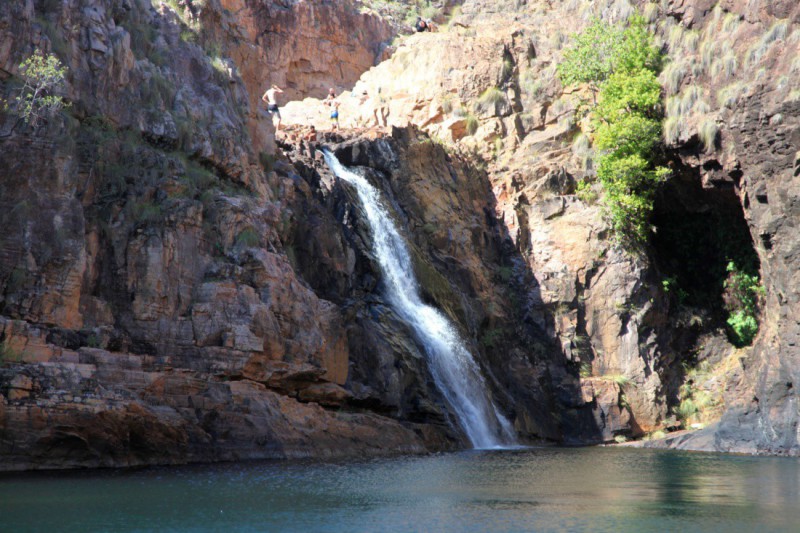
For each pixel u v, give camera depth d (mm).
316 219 40031
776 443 37281
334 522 17375
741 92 43031
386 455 32406
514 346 49281
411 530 16625
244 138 36562
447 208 51438
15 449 23031
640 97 48938
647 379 47844
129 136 31047
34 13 29125
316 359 32688
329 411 32938
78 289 26734
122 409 24531
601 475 27047
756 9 43844
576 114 55688
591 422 46938
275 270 31719
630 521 17797
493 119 56438
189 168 32469
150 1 35375
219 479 22922
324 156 46094
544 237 51781
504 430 43312
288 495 20672
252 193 35719
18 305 25469
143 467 24828
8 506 18266
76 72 29766
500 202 53938
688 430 46562
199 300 29516
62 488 20609
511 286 51250
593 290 49812
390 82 59750
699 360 50094
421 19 73875
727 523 17641
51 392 23594
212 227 31203
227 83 37156
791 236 38531
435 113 57156
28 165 26828
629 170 49125
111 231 28656
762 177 40188
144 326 28281
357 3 71375
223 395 28078
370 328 37938
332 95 61406
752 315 50094
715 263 51969
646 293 49250
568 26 59406
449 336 44031
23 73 27828
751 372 40688
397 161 50625
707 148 46094
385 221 46062
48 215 26688
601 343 49156
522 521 17688
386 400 36250
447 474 26312
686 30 49406
